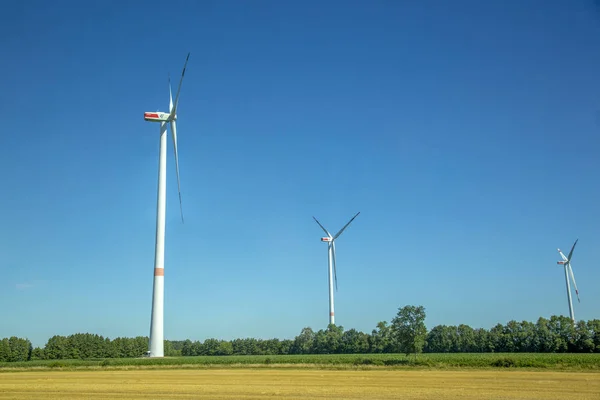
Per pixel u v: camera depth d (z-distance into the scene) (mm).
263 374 57812
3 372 67500
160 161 79562
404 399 35406
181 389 42719
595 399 35062
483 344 128250
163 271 77750
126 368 70125
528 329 124000
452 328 137125
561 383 44781
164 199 78812
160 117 79250
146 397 37812
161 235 77688
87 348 136000
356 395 37688
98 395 39281
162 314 77250
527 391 39438
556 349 117438
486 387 42219
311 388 42438
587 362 63750
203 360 76750
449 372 57062
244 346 168375
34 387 45469
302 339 161250
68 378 55062
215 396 37938
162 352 77000
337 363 72625
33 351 128875
